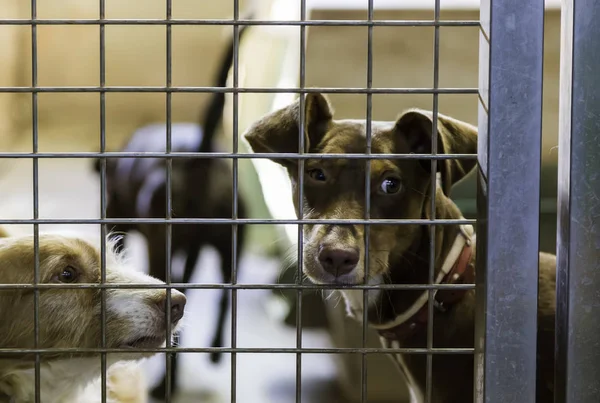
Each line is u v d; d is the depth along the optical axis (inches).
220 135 215.0
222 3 416.2
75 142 418.0
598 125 53.2
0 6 406.9
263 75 258.5
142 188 204.2
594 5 52.7
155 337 92.0
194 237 205.2
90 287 57.1
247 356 205.0
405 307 106.6
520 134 52.8
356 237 99.9
